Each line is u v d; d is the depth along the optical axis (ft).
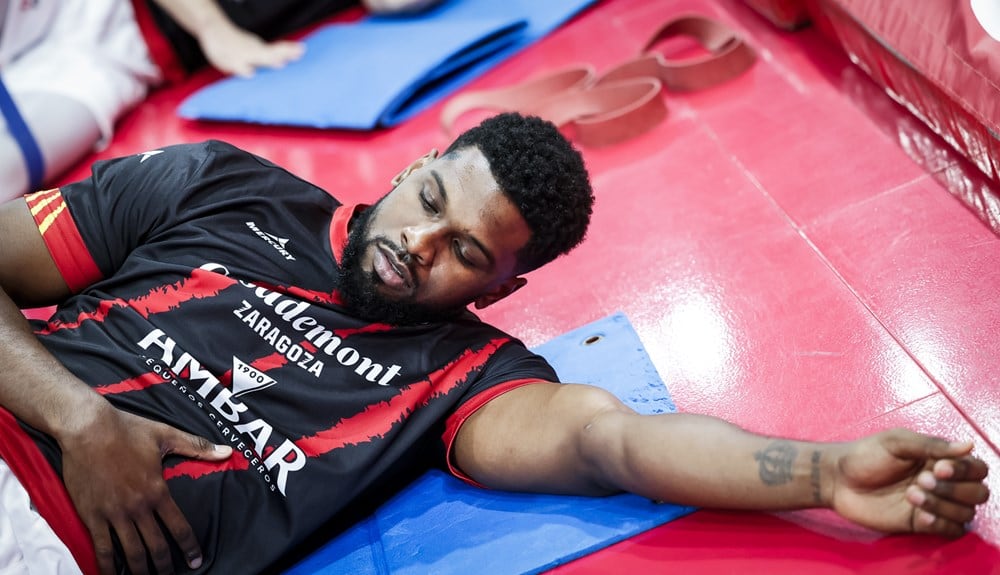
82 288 5.49
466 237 4.87
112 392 4.91
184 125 10.25
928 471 3.90
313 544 5.13
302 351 4.99
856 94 7.98
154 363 4.95
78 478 4.64
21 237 5.35
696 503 4.29
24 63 9.98
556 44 10.20
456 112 8.90
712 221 7.04
